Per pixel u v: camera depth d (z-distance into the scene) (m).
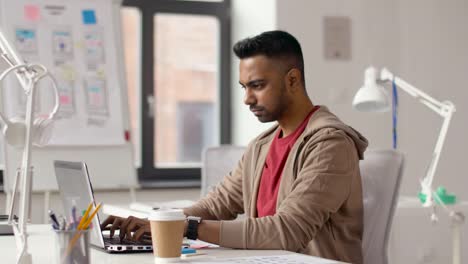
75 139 3.52
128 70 4.12
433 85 4.14
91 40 3.62
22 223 1.33
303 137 1.87
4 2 3.50
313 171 1.75
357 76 4.03
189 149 4.25
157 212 1.40
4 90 3.35
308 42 3.94
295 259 1.40
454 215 2.81
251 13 4.10
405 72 4.10
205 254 1.51
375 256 1.93
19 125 1.38
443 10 4.16
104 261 1.40
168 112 4.20
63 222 1.19
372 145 4.05
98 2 3.67
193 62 4.24
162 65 4.18
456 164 4.18
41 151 3.46
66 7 3.61
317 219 1.70
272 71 1.90
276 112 1.93
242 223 1.64
